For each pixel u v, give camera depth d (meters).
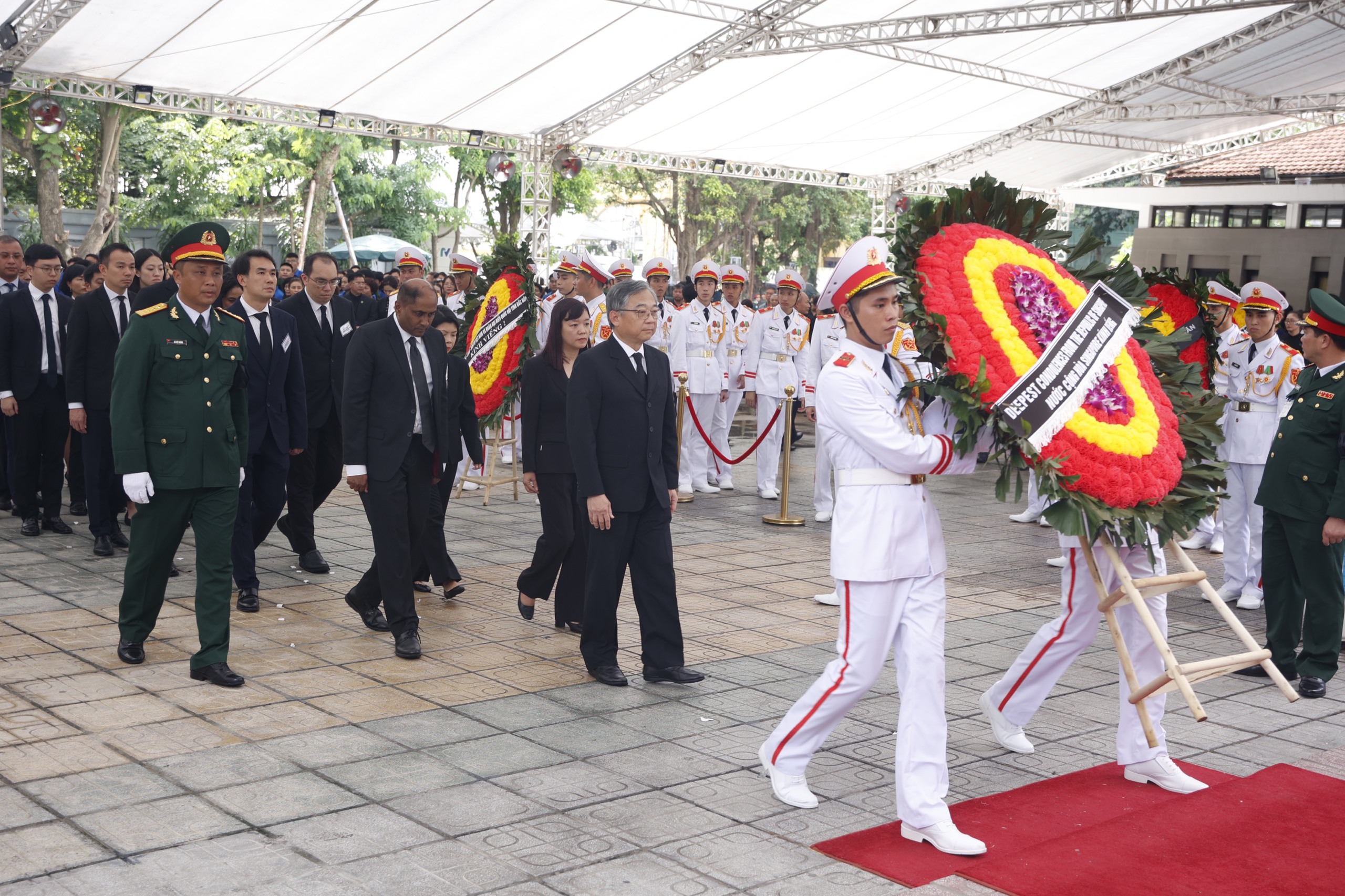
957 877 3.84
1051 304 4.59
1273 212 24.98
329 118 17.47
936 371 4.45
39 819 4.11
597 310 11.07
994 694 5.22
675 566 8.90
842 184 24.48
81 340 8.18
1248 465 8.13
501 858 3.93
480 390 10.18
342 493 11.55
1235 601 8.31
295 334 7.48
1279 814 4.40
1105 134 23.34
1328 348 6.19
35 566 7.99
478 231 37.16
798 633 7.05
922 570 4.30
